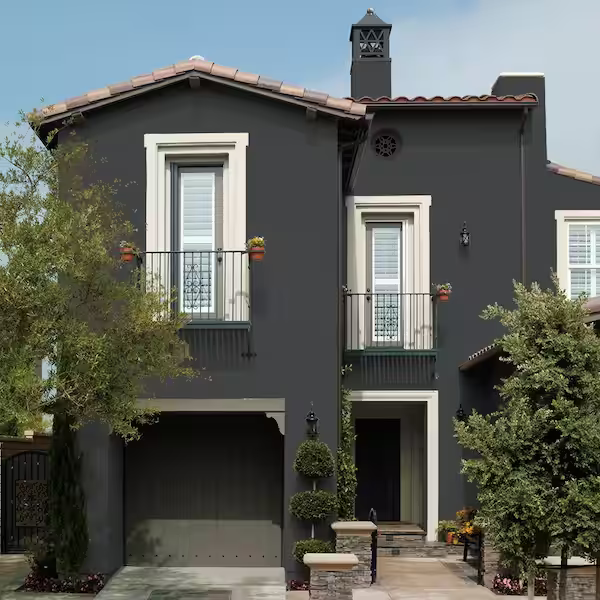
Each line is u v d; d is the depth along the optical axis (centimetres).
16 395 884
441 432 1553
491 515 881
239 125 1286
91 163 1280
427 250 1592
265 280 1264
